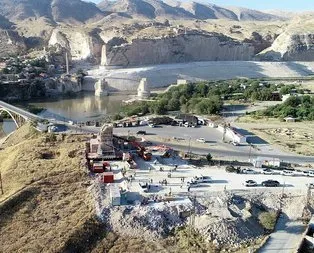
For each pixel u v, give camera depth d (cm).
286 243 8319
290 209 9481
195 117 18212
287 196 9788
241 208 9275
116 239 8112
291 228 8900
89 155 11338
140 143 13612
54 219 8344
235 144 14512
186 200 9231
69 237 7788
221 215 8850
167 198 9256
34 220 8300
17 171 10331
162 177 10438
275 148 14325
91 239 7981
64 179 9806
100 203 8869
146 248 7888
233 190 9875
